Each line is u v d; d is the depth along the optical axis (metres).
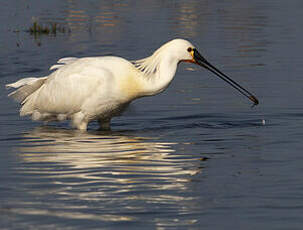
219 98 18.08
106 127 15.50
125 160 12.06
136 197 9.77
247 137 14.01
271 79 20.27
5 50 26.34
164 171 11.28
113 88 14.70
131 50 25.55
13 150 12.99
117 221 8.76
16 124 15.68
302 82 19.73
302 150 12.71
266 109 16.73
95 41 28.06
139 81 14.63
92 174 11.08
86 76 14.84
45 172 11.23
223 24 32.47
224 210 9.20
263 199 9.66
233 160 12.03
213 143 13.50
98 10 38.25
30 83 15.65
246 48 25.92
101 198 9.73
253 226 8.57
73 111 15.22
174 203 9.50
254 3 40.97
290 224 8.63
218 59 23.81
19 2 41.66
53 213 9.08
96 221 8.77
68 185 10.41
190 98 18.14
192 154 12.52
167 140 13.85
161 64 14.55
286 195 9.83
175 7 39.47
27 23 33.44
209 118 16.02
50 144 13.52
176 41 14.62
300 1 41.25
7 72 21.94
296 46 26.17
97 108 14.93
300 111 16.47
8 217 8.93
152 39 28.16
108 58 15.12
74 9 38.62
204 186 10.34
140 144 13.48
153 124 15.59
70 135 14.55
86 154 12.55
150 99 18.17
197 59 14.70
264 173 11.07
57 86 15.22
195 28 31.19
